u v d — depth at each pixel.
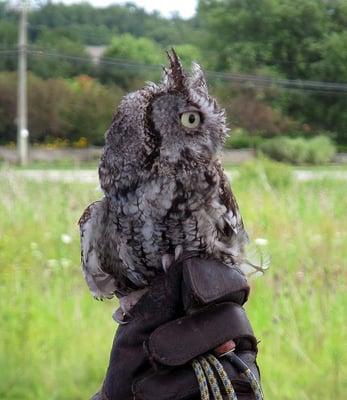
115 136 3.58
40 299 10.14
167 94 3.54
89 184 18.94
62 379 8.62
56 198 17.30
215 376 3.45
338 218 17.53
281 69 75.62
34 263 12.03
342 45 75.19
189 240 3.61
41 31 71.81
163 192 3.55
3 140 63.34
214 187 3.61
